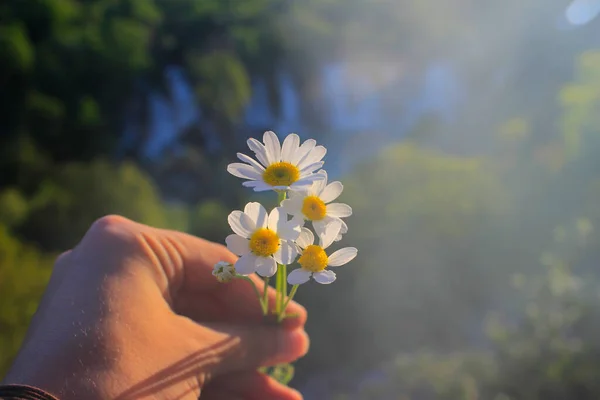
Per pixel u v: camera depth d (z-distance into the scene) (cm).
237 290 24
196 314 24
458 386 58
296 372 77
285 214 18
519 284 65
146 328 20
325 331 79
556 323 57
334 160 131
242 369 23
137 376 19
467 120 130
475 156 114
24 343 20
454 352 70
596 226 68
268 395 24
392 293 81
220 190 130
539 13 126
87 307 20
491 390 58
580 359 54
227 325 23
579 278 61
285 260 18
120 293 21
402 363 66
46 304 21
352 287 83
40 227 96
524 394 54
